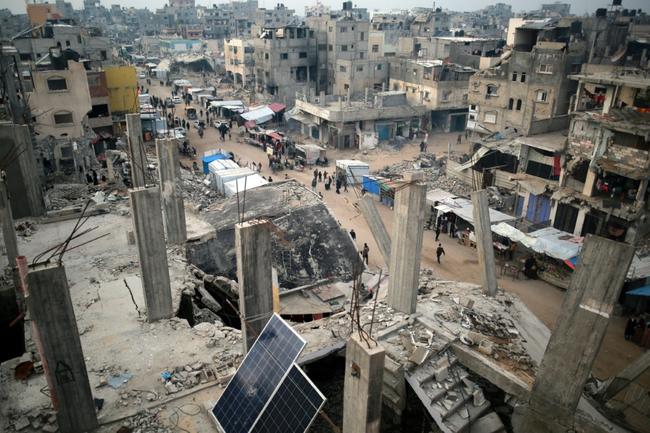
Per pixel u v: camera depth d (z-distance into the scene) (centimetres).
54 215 2673
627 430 1288
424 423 1396
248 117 6375
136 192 1593
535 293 2794
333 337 1573
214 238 2595
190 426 1321
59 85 4031
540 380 1168
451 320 1642
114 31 18038
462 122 6619
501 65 4966
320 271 2650
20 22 10400
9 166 2552
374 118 5794
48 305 1134
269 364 1145
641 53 4962
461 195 4006
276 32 7762
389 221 3788
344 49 7650
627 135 2923
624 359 2223
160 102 7412
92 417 1294
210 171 4316
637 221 2934
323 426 1438
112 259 2256
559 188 3394
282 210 2842
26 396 1405
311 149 5203
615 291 1009
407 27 12862
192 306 2000
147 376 1508
